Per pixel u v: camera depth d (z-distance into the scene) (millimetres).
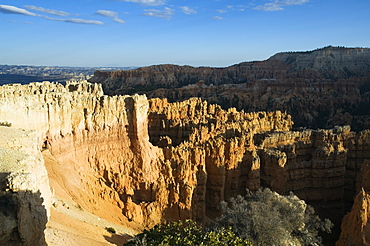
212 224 47781
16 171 20125
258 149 61312
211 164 54156
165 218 47188
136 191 48375
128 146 49875
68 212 32969
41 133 39562
